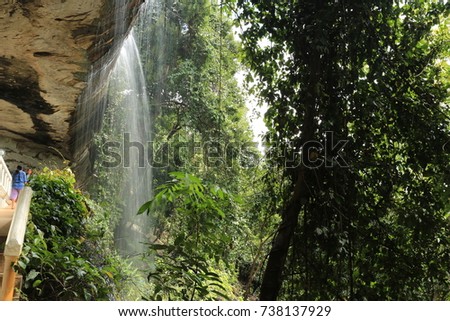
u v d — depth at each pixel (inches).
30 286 287.4
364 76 353.1
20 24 365.1
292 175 346.3
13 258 223.5
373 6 346.3
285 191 352.2
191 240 248.4
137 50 815.1
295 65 354.6
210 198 233.6
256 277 652.7
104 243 446.3
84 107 514.6
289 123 352.5
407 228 331.9
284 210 323.6
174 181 233.1
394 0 358.3
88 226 414.9
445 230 329.1
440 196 324.2
